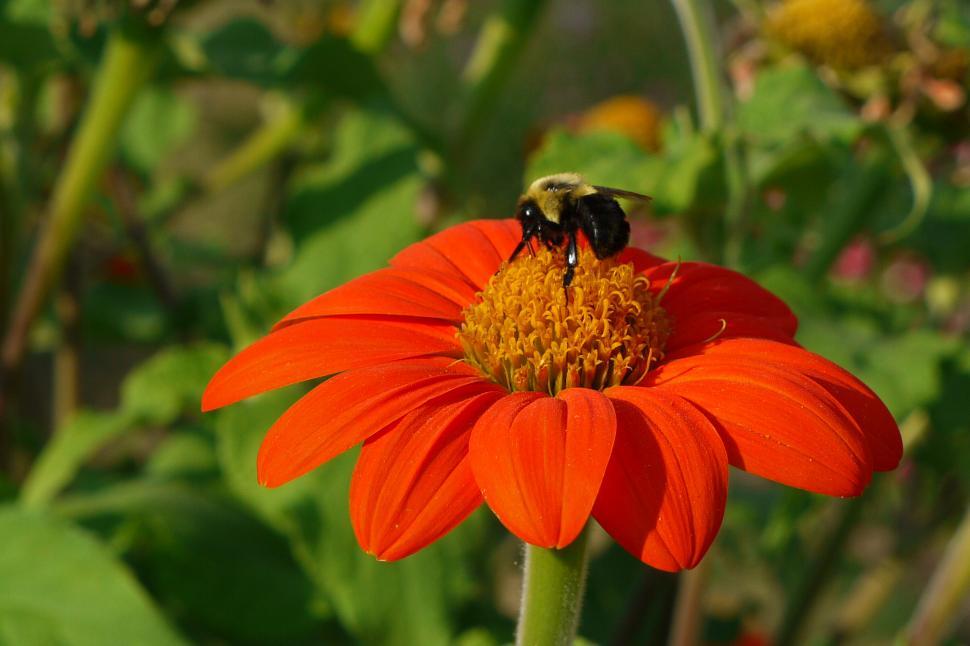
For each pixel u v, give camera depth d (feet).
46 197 1.25
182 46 1.12
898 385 0.92
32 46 1.07
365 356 0.78
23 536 0.95
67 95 1.22
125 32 1.05
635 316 0.80
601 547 1.24
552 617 0.76
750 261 1.01
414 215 1.15
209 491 1.08
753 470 0.73
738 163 0.95
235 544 1.05
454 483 0.73
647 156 0.97
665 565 0.70
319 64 1.13
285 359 0.78
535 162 0.97
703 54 0.97
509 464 0.72
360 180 1.16
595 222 0.83
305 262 1.14
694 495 0.72
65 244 1.09
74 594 0.94
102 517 1.10
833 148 0.95
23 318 1.10
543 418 0.73
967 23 1.01
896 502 1.22
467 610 1.08
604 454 0.71
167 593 1.05
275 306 1.12
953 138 1.03
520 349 0.79
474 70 1.25
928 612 0.94
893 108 1.02
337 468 1.03
